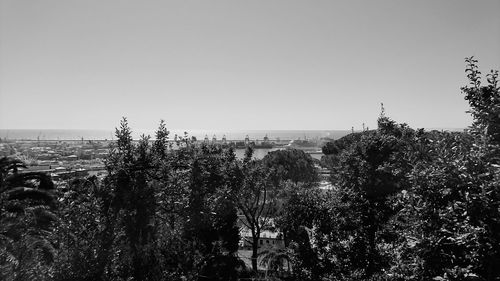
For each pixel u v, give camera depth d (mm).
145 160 13836
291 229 18031
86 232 10812
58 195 14367
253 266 24328
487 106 5941
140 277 12250
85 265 10008
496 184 5113
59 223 10984
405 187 12234
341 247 15070
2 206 12516
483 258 5051
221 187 21703
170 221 14625
